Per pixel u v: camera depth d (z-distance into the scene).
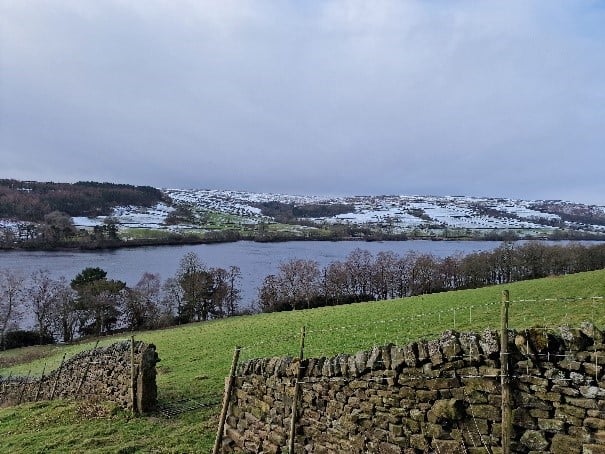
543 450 7.50
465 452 8.24
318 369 11.00
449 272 93.44
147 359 17.73
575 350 7.39
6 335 65.81
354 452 10.00
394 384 9.35
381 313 38.56
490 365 8.09
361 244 188.75
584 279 34.62
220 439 13.15
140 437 15.17
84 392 20.84
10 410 20.73
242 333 38.34
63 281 81.25
